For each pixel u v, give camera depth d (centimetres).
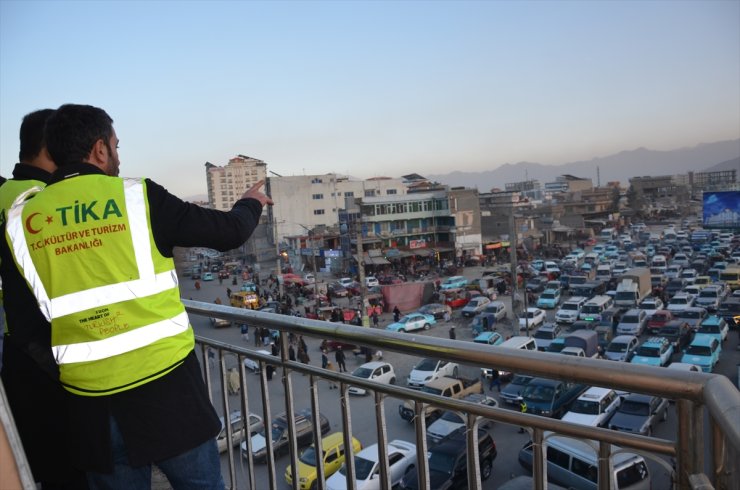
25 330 206
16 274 206
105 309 190
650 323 3072
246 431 311
